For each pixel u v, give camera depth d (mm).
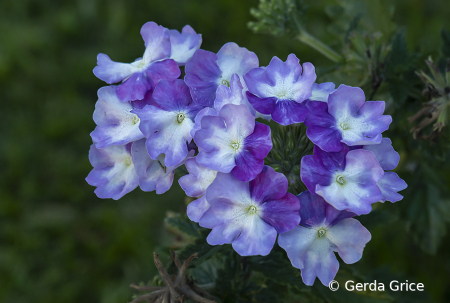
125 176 228
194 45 232
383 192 213
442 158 255
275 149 222
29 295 399
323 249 212
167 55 223
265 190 209
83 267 410
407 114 263
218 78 224
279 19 262
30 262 411
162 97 219
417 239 275
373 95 257
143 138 221
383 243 372
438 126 238
